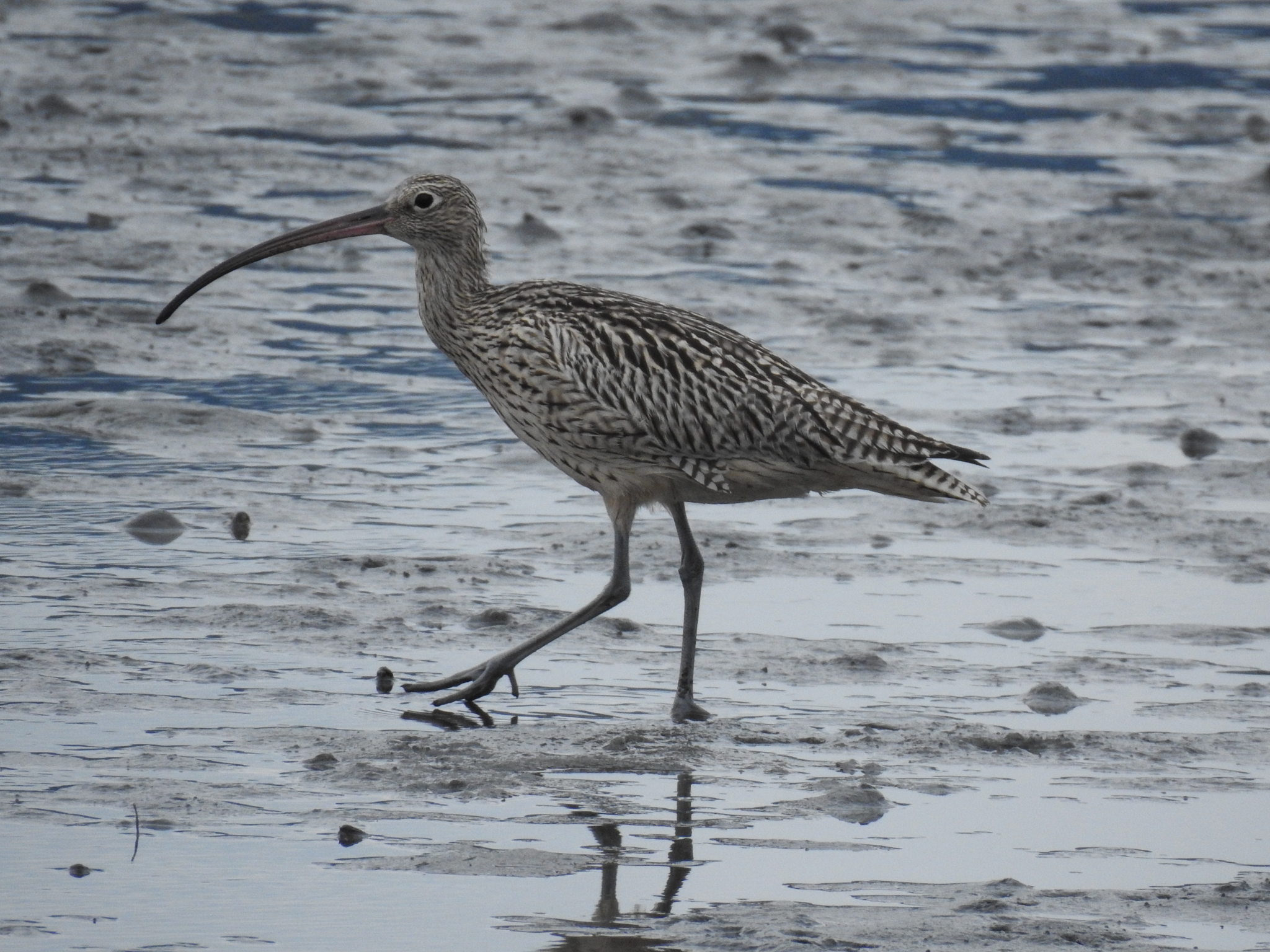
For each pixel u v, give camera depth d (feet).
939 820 29.91
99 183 72.90
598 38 102.83
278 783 30.37
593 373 36.32
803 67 98.22
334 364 56.24
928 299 65.62
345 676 35.12
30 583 38.58
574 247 68.49
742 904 26.68
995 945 25.62
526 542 43.01
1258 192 80.89
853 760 32.27
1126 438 52.37
